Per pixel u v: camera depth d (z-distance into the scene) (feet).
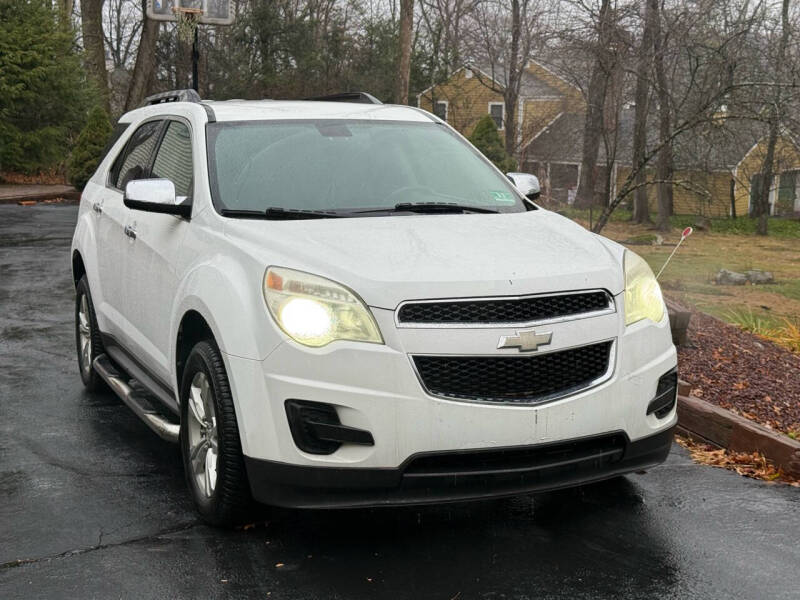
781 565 13.29
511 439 12.82
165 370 16.75
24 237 55.26
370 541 13.98
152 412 17.52
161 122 19.89
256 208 15.90
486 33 149.28
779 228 160.25
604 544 13.96
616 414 13.51
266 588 12.42
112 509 15.26
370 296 12.82
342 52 148.25
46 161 104.17
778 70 49.06
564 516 15.08
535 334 12.95
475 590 12.39
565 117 163.63
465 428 12.66
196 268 15.01
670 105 53.72
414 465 12.82
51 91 102.42
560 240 15.02
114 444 18.69
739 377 24.48
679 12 54.90
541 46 98.84
